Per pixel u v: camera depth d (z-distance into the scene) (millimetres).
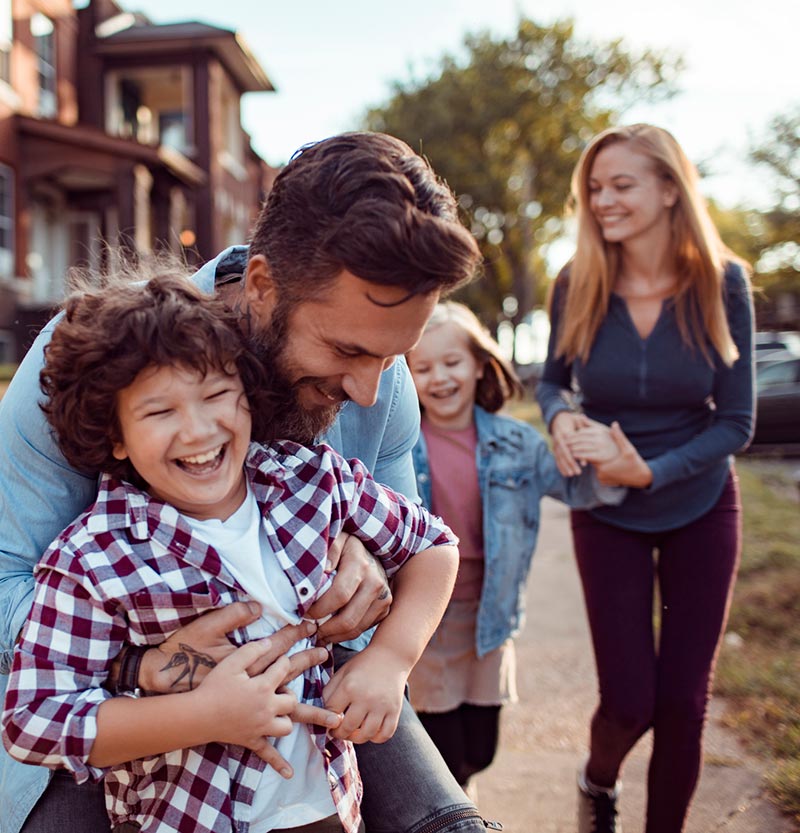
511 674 2893
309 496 1475
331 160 1250
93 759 1263
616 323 2643
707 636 2443
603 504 2498
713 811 2775
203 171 20281
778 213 27422
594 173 2604
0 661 1443
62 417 1326
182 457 1310
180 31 19938
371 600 1481
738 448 2541
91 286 1564
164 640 1331
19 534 1464
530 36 30047
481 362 2990
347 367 1356
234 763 1358
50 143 16516
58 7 18688
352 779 1479
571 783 3125
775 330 32438
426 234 1200
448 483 2861
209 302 1363
